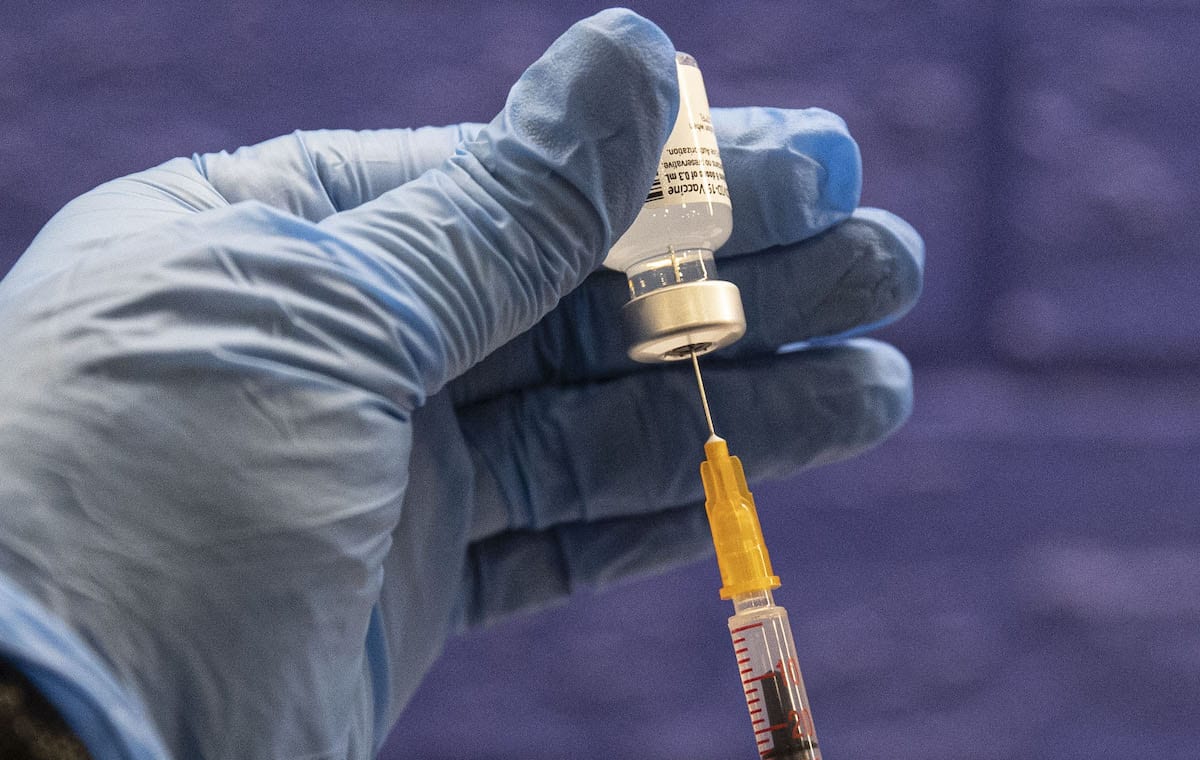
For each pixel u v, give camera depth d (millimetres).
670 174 750
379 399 625
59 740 458
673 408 945
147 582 545
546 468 958
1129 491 1767
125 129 1648
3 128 1623
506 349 952
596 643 1683
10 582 501
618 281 937
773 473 971
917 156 1784
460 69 1727
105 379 554
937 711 1684
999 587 1726
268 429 574
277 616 574
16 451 534
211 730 573
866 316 924
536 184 688
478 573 1014
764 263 916
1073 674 1700
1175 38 1790
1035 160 1787
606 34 674
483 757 1649
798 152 858
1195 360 1802
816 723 1675
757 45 1767
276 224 622
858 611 1710
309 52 1690
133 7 1646
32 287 599
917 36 1777
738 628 727
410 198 689
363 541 605
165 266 586
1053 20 1775
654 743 1664
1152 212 1789
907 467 1759
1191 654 1703
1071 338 1799
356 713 738
